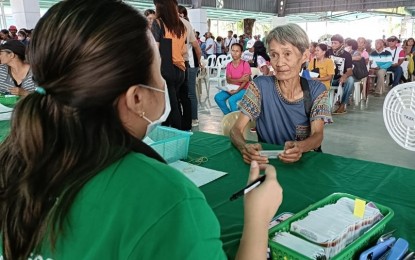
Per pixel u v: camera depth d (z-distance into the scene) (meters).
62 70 0.39
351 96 5.85
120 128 0.43
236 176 1.16
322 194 1.01
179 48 3.01
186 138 1.32
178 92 3.39
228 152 1.40
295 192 1.03
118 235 0.38
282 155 1.27
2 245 0.45
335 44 5.45
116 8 0.41
